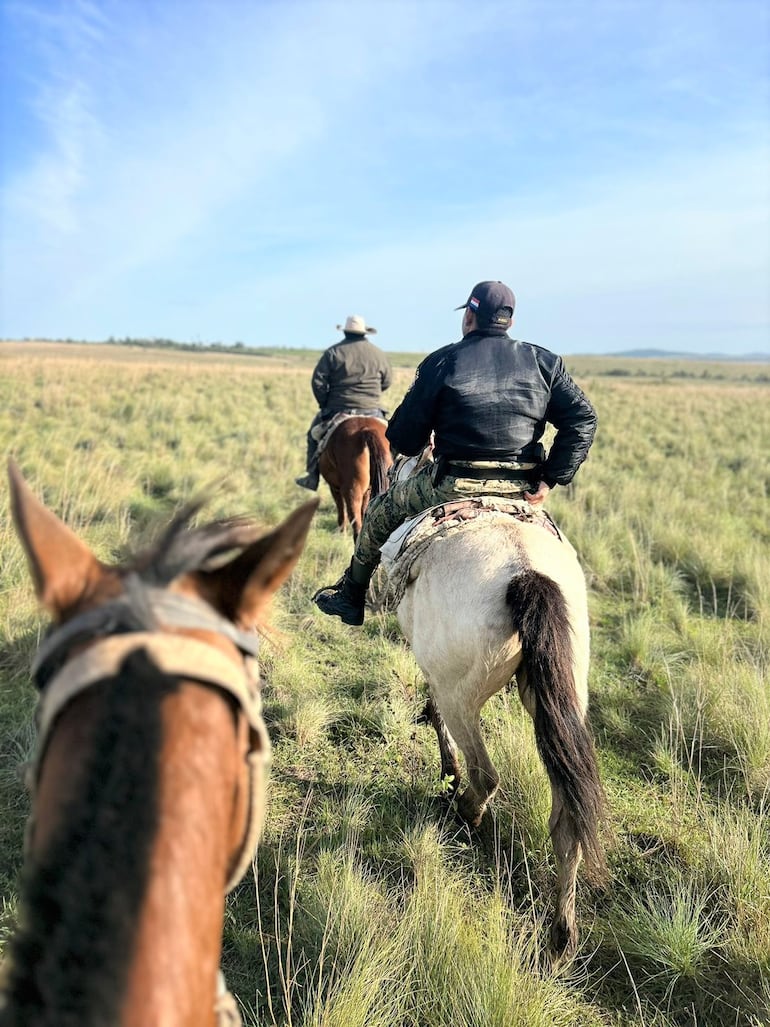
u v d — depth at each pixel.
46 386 20.45
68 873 0.87
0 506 7.19
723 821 3.64
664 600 6.82
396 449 3.57
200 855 0.99
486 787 3.18
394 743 4.35
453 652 2.94
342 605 4.23
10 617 5.29
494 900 2.97
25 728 4.14
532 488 3.42
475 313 3.38
